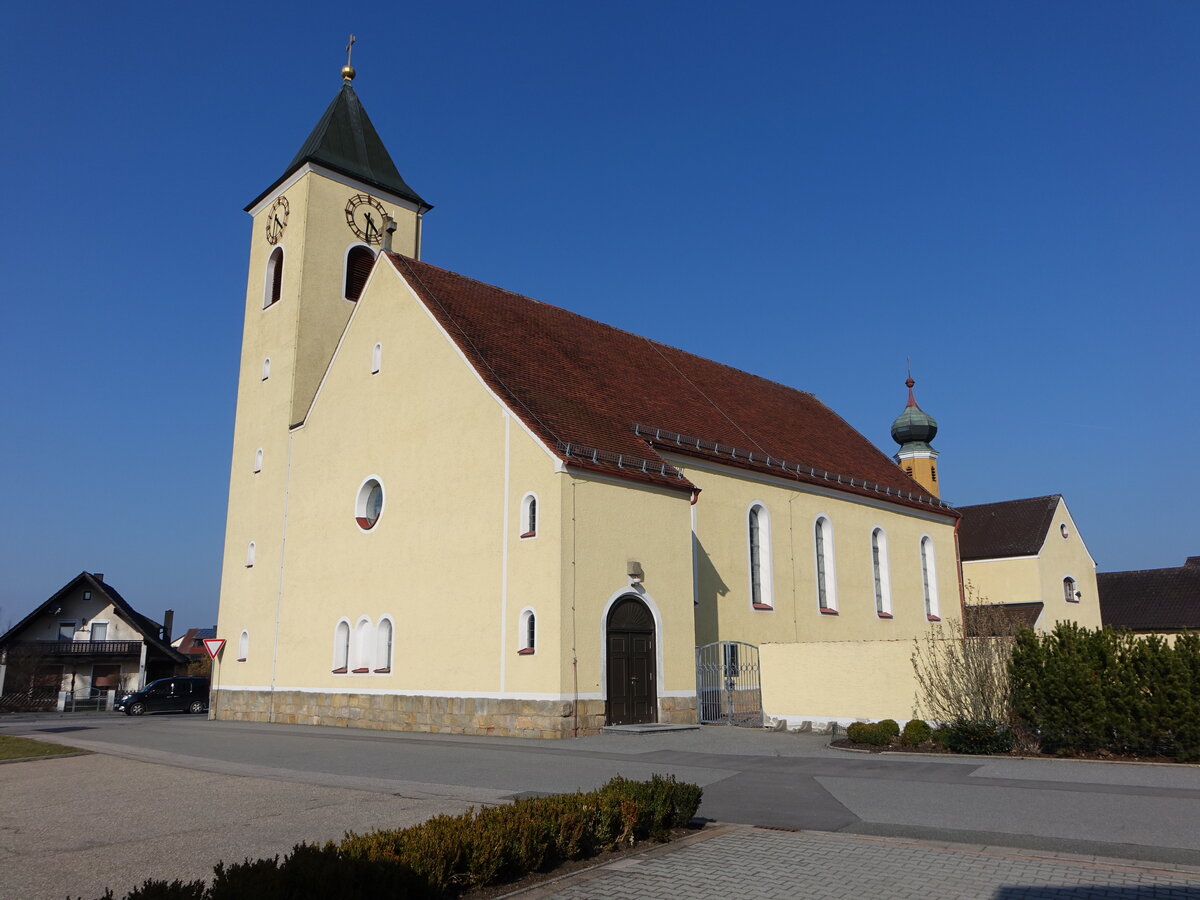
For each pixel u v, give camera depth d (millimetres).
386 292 30875
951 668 20156
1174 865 9578
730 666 28109
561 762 17594
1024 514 56156
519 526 24281
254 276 39250
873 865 9711
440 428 27438
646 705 24469
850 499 38562
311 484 32688
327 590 30812
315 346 35812
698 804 11664
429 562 26844
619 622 24281
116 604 63031
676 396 34969
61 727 34125
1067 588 55625
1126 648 17672
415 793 14031
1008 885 8891
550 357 30500
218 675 35750
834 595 36281
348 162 38312
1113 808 12438
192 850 10461
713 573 30609
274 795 14078
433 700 25719
